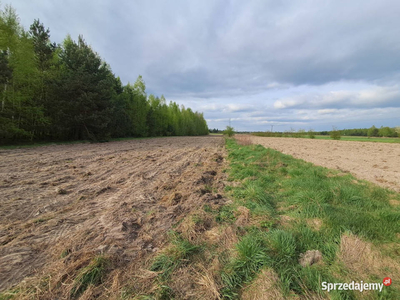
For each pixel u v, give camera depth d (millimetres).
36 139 17688
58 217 3541
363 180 6152
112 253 2471
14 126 14227
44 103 16750
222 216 3682
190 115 70688
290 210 3977
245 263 2299
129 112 30484
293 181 5699
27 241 2752
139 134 35094
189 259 2447
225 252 2584
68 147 14891
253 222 3418
